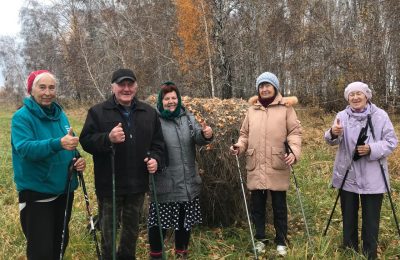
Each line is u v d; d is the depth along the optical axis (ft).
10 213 19.51
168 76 73.51
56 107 11.57
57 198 11.66
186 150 13.65
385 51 59.93
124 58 77.46
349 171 13.87
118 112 11.98
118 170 11.91
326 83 69.10
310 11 70.08
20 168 10.83
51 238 11.14
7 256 14.93
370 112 13.74
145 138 12.17
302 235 16.24
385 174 13.57
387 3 58.23
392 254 14.71
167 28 75.87
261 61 75.10
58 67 107.96
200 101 17.35
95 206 20.16
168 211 13.60
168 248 15.30
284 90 79.36
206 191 16.57
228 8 66.95
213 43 65.72
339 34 65.41
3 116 90.12
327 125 48.14
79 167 11.46
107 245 12.16
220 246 15.61
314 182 23.48
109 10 81.41
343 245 14.47
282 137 14.60
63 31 93.56
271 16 71.82
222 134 16.24
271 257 14.46
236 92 75.77
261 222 15.31
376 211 13.73
